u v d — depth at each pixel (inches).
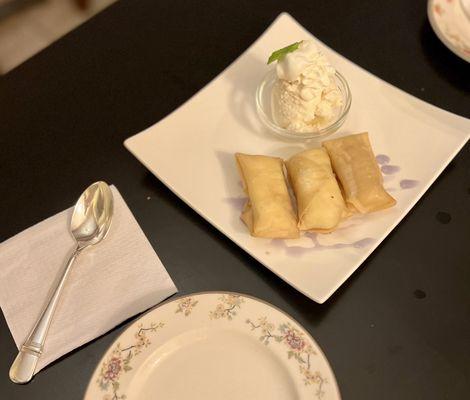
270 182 24.9
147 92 28.5
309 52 25.8
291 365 21.1
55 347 22.2
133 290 23.3
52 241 24.3
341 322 22.9
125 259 23.9
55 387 21.9
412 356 22.2
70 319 22.7
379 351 22.3
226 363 21.5
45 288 23.4
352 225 24.6
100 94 28.5
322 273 23.3
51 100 28.2
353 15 30.8
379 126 27.3
